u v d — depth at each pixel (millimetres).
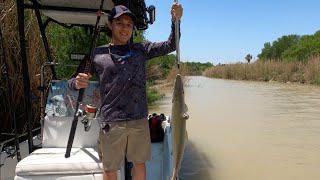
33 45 2738
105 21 2393
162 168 2180
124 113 1523
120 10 1551
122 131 1521
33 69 2719
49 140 1974
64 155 1710
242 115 6125
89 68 1568
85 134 1963
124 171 1736
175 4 1563
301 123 5379
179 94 1509
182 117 1494
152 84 11125
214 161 3492
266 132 4750
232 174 3146
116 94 1521
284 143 4168
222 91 11352
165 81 11859
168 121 2814
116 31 1564
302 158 3604
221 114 6223
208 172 3178
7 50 2510
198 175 3113
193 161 3496
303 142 4219
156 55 1629
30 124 1945
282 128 5004
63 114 2008
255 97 9273
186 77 13789
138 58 1565
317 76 14789
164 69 12562
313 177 3076
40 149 1885
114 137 1524
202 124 5273
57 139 1974
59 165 1566
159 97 8430
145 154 1581
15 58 2611
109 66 1527
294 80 16438
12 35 2549
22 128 2553
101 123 1552
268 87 13328
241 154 3732
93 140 1963
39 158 1645
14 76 2541
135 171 1589
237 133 4680
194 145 4066
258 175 3117
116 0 1922
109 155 1532
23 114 2582
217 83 16453
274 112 6477
